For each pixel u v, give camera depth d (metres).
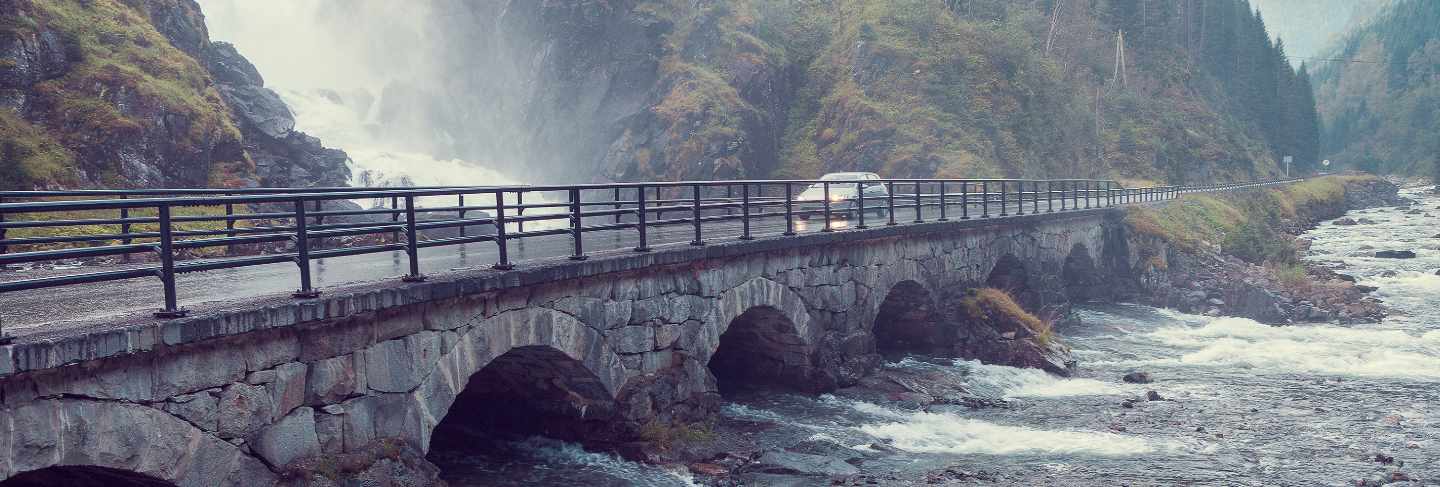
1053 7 96.12
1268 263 44.84
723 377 20.91
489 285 11.49
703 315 16.25
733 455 15.73
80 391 7.78
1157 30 108.56
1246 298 36.03
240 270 14.88
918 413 19.66
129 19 31.12
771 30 67.81
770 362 20.27
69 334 7.64
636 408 14.78
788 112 63.88
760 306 18.09
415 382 10.87
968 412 20.09
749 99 60.28
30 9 27.50
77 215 22.91
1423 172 162.88
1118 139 81.44
